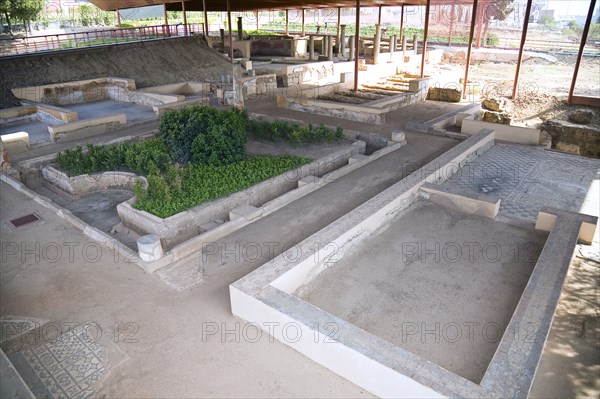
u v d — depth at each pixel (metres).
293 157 9.22
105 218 7.54
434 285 5.39
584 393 4.04
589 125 14.73
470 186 8.78
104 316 4.91
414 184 7.50
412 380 3.53
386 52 23.45
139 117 13.88
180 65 20.03
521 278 5.54
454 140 11.28
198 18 42.19
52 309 5.04
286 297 4.51
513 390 3.47
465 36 33.97
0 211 7.46
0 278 5.61
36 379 4.10
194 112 9.41
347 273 5.62
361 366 3.83
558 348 4.57
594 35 34.44
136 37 24.55
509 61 26.39
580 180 9.12
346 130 11.48
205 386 3.99
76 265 5.89
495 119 14.73
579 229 6.09
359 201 7.56
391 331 4.64
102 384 4.05
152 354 4.37
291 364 4.22
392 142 10.74
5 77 15.18
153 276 5.63
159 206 6.81
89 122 12.02
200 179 7.91
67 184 8.40
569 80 21.38
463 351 4.39
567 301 5.30
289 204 7.50
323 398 3.85
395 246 6.23
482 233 6.59
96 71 17.52
